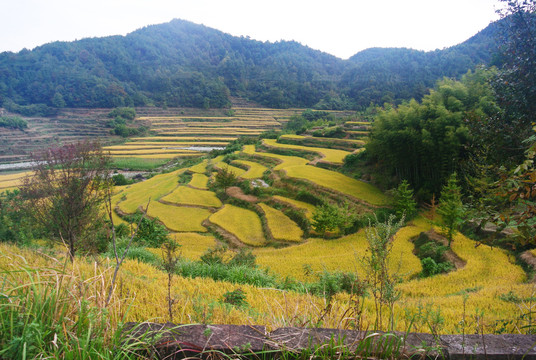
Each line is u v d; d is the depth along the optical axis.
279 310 3.89
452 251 19.69
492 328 4.71
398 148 32.94
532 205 3.24
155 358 1.95
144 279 7.35
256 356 1.96
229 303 5.95
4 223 13.05
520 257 17.59
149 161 77.12
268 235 29.28
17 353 1.72
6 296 2.00
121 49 191.88
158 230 19.17
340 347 1.98
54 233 9.54
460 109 30.31
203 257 14.12
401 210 27.67
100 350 1.84
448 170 29.19
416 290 14.67
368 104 115.19
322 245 25.58
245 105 153.38
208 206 39.84
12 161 81.69
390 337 2.12
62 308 2.07
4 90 126.25
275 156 55.50
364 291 2.62
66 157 9.27
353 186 36.22
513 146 6.93
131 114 119.81
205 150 88.94
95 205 9.54
